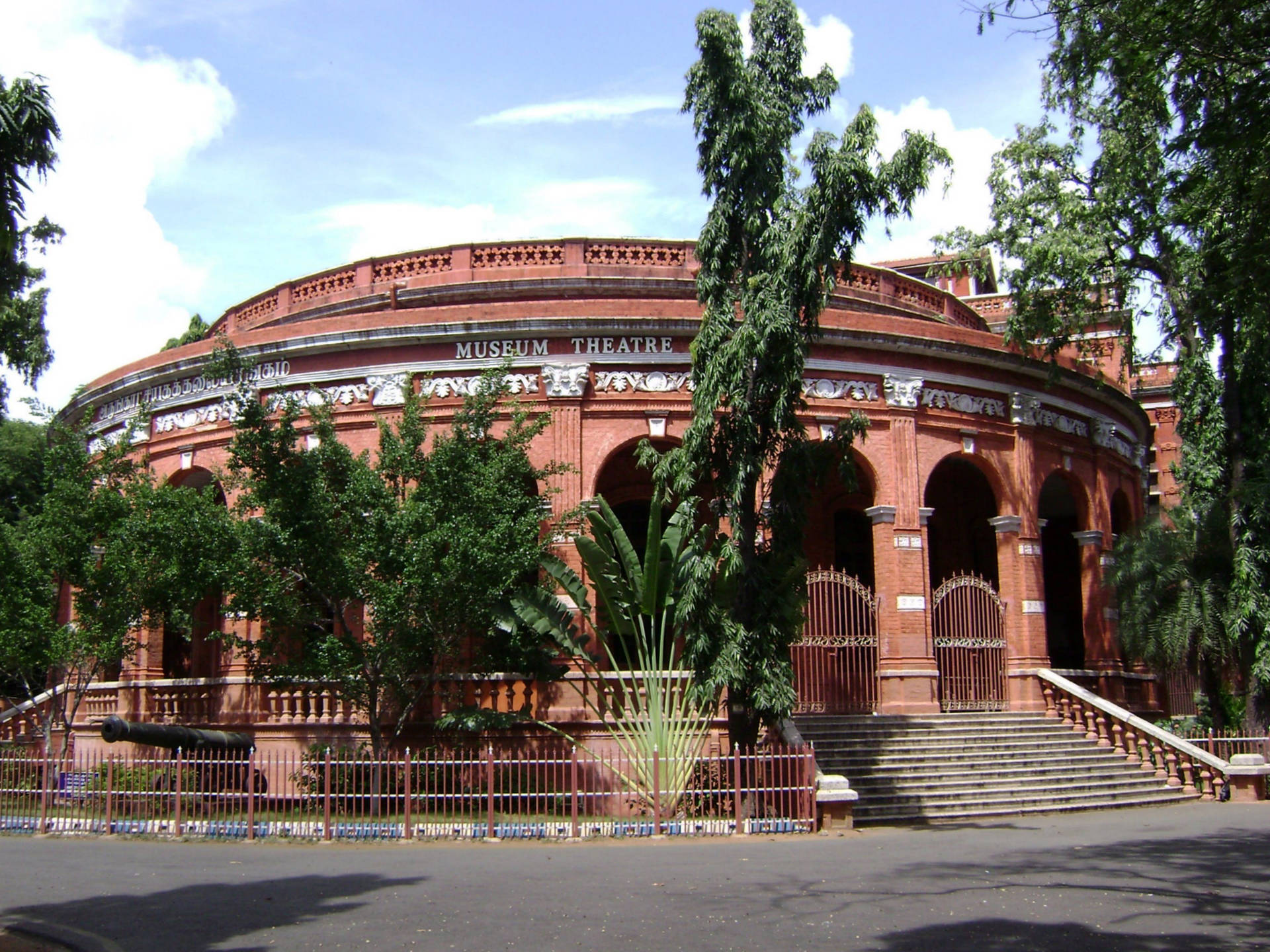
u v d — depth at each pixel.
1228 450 26.25
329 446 20.02
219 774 18.41
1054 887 11.66
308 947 9.26
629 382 23.03
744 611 18.67
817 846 15.57
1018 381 26.66
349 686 19.39
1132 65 12.78
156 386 25.98
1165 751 23.69
